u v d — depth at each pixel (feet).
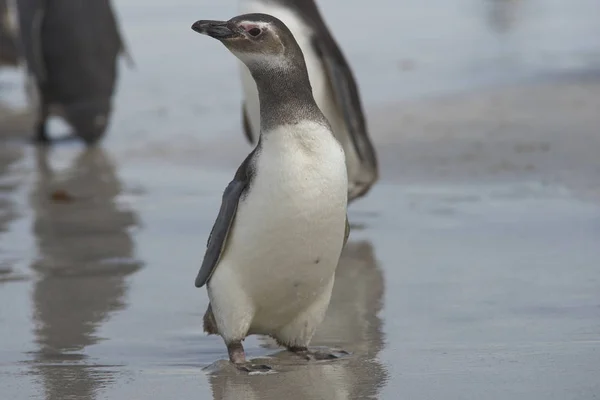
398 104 115.03
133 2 206.28
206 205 78.64
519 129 97.86
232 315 43.27
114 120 116.78
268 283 42.78
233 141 103.09
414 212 73.20
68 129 115.65
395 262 61.41
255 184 41.57
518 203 73.92
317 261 42.60
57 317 53.01
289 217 41.27
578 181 78.64
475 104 112.37
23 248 67.41
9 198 83.10
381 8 208.03
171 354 46.96
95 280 59.82
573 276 56.54
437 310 51.85
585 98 112.27
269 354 46.50
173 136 107.14
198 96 129.08
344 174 42.09
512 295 53.67
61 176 91.20
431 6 212.02
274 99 41.55
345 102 65.31
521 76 131.03
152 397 40.14
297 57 41.75
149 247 67.10
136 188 85.40
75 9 103.45
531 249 62.49
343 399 38.96
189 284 58.70
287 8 64.39
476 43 165.07
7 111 126.93
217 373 42.93
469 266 59.67
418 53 156.25
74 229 72.43
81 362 45.68
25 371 44.14
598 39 164.04
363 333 48.78
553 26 182.39
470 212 72.33
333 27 184.85
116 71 107.45
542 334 46.85
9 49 127.44
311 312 44.75
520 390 38.73
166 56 155.84
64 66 103.81
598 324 48.06
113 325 51.62
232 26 41.47
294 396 39.58
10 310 54.29
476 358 43.42
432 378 40.91
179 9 197.26
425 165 86.69
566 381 39.50
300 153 41.19
